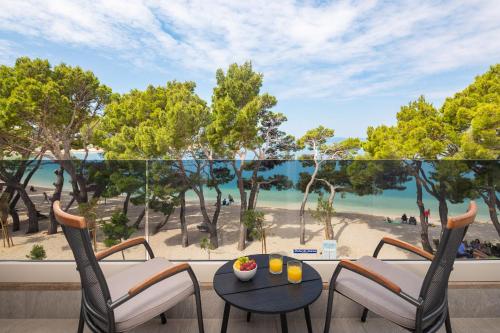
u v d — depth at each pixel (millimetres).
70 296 2334
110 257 2512
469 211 1538
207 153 11273
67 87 15242
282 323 1632
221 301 2361
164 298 1667
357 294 1715
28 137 13922
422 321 1505
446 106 13195
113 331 1471
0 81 13945
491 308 2377
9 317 2342
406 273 1896
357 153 14008
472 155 10219
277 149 16703
